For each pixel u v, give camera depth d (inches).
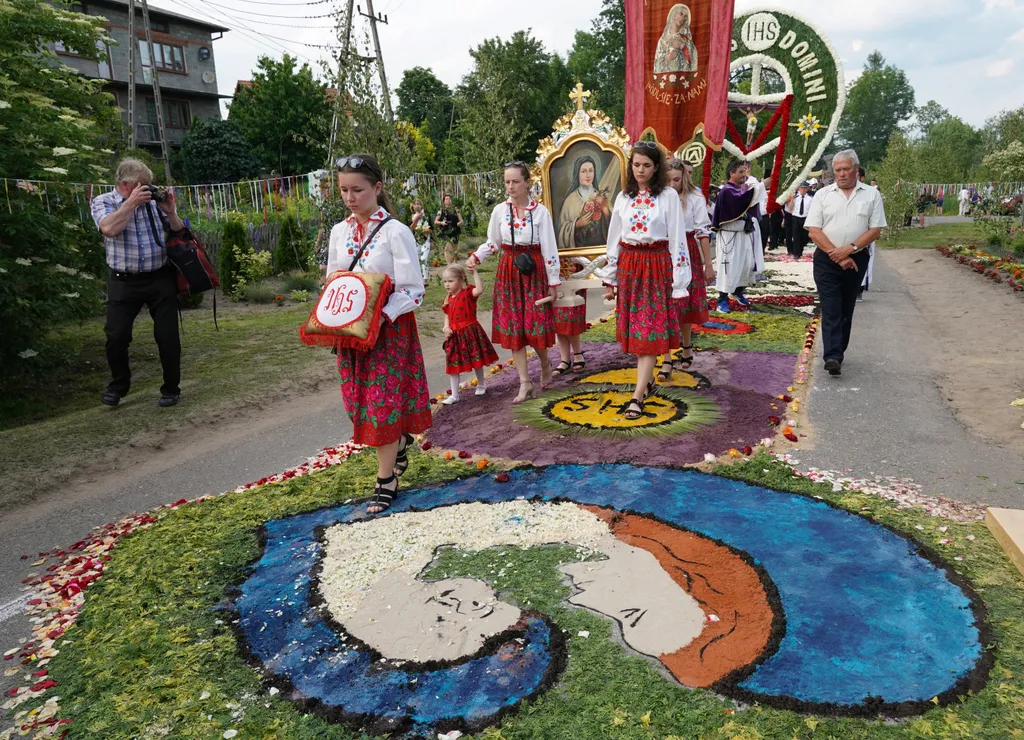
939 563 124.8
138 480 194.4
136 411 243.6
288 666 106.0
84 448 209.9
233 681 103.3
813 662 99.5
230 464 203.5
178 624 119.2
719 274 380.8
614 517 147.7
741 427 198.4
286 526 156.0
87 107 434.6
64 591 132.8
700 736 86.7
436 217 712.4
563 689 96.3
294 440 221.6
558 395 240.8
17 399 312.0
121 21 1315.2
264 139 1459.2
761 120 567.5
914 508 147.8
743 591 118.6
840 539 134.9
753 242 392.2
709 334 324.5
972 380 242.8
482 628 111.9
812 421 204.5
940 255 682.2
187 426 232.5
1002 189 848.9
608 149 266.2
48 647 115.6
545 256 229.3
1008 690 92.7
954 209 1849.2
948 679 95.4
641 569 127.0
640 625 110.1
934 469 168.9
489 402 241.0
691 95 334.3
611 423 207.6
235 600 126.0
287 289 589.9
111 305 244.5
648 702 92.7
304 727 92.7
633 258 207.0
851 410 213.2
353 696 98.0
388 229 151.7
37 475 190.1
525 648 106.3
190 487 187.9
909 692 93.0
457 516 153.6
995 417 203.2
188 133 1309.1
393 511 159.0
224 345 373.1
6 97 316.5
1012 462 171.2
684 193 252.2
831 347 249.4
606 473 172.2
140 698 100.4
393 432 154.3
